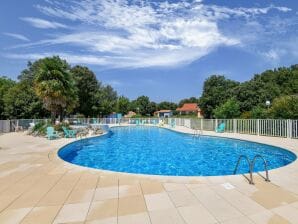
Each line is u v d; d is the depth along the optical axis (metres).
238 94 34.41
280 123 15.02
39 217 3.89
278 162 10.45
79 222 3.72
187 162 11.02
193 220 3.77
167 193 4.91
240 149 14.12
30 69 39.69
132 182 5.63
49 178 6.03
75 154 13.05
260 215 3.92
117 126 32.59
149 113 78.50
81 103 42.69
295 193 4.90
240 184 5.47
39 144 12.30
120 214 3.98
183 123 28.64
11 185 5.50
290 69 48.00
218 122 20.22
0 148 10.97
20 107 29.83
